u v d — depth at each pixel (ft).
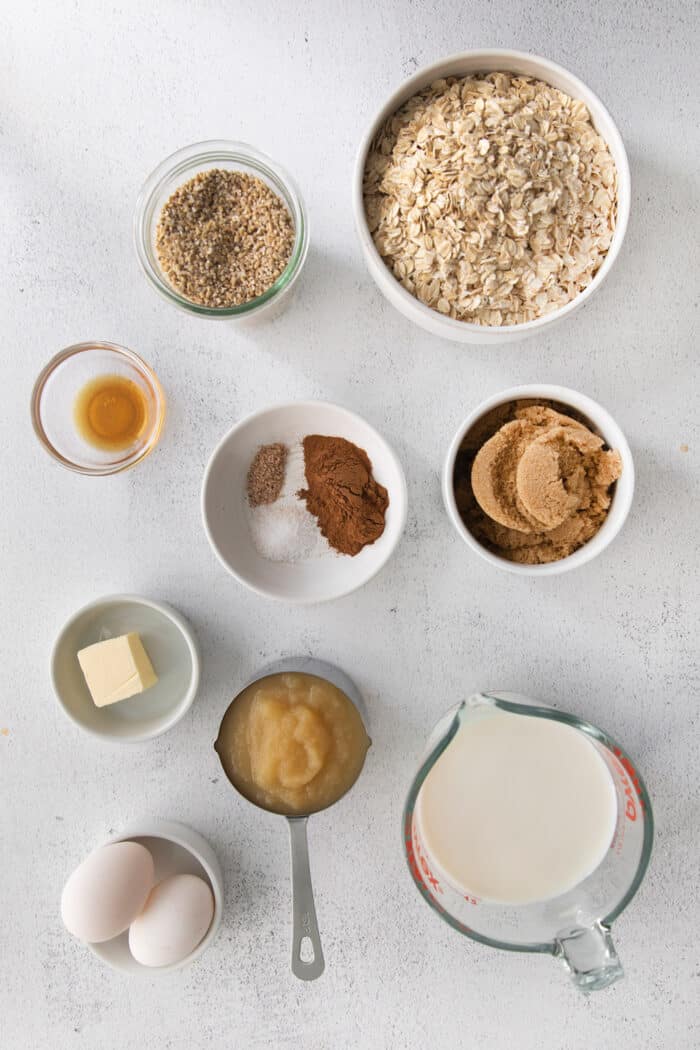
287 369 1.98
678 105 1.94
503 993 2.02
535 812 1.90
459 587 1.98
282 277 1.83
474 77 1.82
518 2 1.93
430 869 1.88
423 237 1.78
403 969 2.02
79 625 1.95
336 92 1.95
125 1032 2.04
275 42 1.95
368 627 1.99
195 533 2.00
